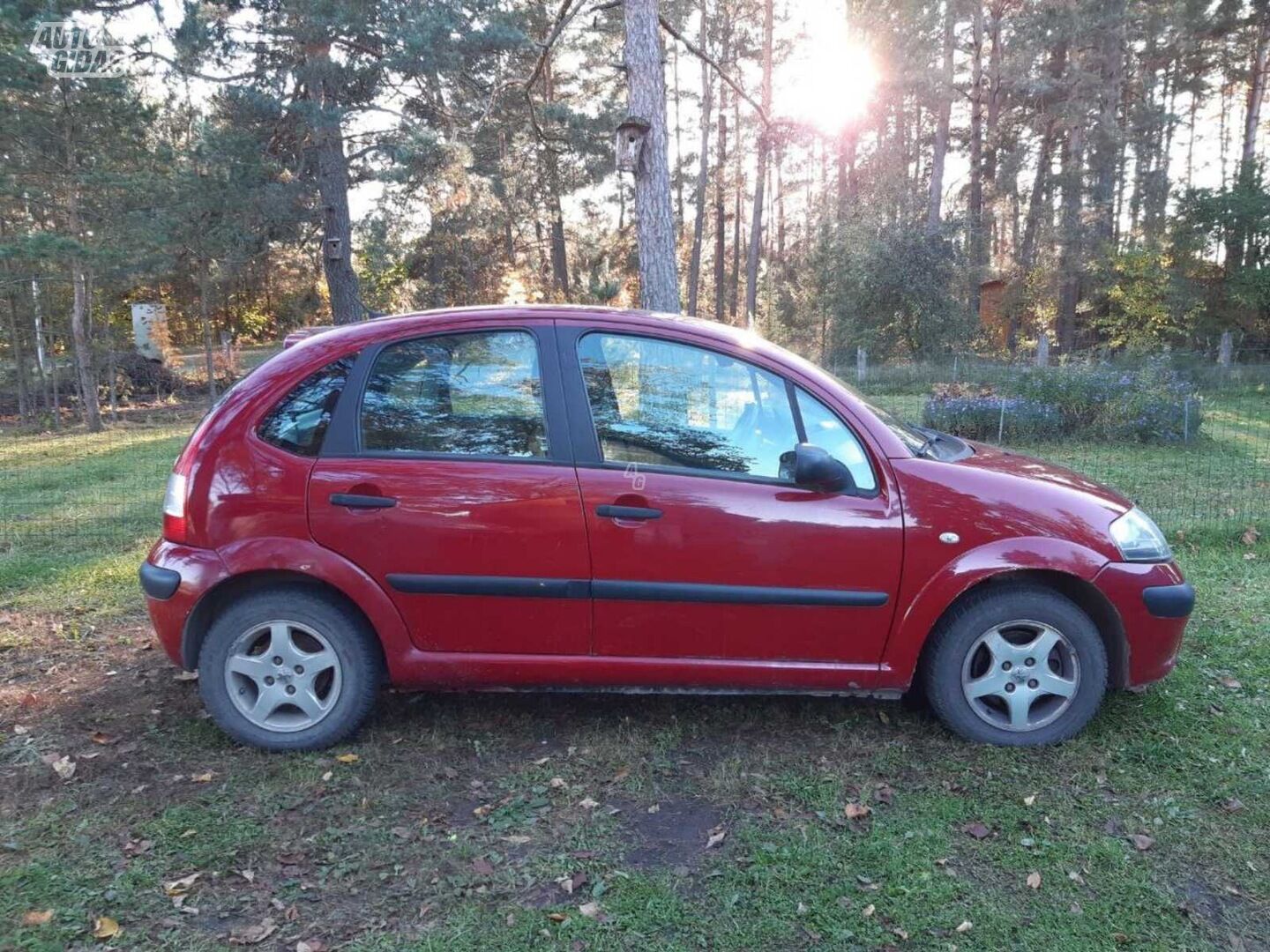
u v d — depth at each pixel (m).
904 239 21.39
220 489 3.30
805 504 3.26
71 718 3.72
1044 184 29.28
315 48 17.08
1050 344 25.16
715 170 36.66
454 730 3.61
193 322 30.50
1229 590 5.29
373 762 3.35
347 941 2.38
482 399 3.37
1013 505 3.31
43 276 17.94
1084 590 3.39
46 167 16.23
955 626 3.34
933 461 3.38
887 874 2.67
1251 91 30.86
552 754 3.42
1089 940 2.39
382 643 3.34
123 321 26.48
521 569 3.28
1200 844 2.82
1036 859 2.75
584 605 3.30
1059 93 29.00
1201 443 11.66
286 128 19.00
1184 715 3.66
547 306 3.52
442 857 2.77
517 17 20.27
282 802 3.07
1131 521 3.46
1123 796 3.09
